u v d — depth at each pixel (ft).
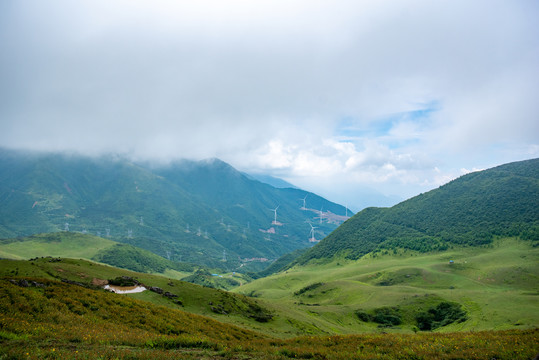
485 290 557.33
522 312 376.27
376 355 89.45
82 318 124.77
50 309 122.83
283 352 96.48
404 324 441.68
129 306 163.32
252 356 91.66
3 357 68.28
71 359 69.87
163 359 76.69
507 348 88.22
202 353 93.09
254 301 355.77
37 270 214.48
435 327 424.46
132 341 101.65
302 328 299.17
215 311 261.03
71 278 223.71
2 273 190.49
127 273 288.92
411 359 85.92
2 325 95.04
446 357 83.87
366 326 425.28
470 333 122.72
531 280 560.20
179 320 167.73
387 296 542.98
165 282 289.53
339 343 117.19
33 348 76.59
